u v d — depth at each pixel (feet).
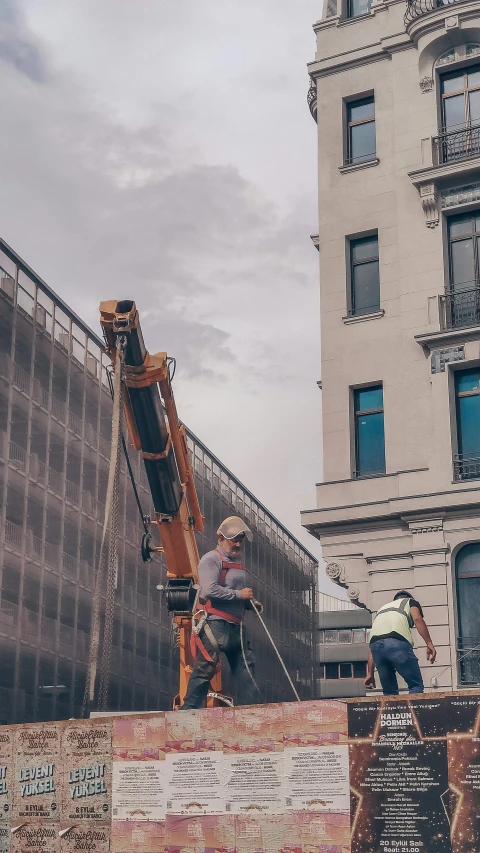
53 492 153.99
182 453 58.13
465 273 80.23
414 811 27.43
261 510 232.73
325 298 84.79
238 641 43.70
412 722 28.12
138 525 181.68
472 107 82.74
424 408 78.43
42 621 146.72
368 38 88.17
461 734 27.40
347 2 91.61
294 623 243.60
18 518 145.38
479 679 71.61
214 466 208.95
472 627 73.20
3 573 138.82
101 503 171.22
